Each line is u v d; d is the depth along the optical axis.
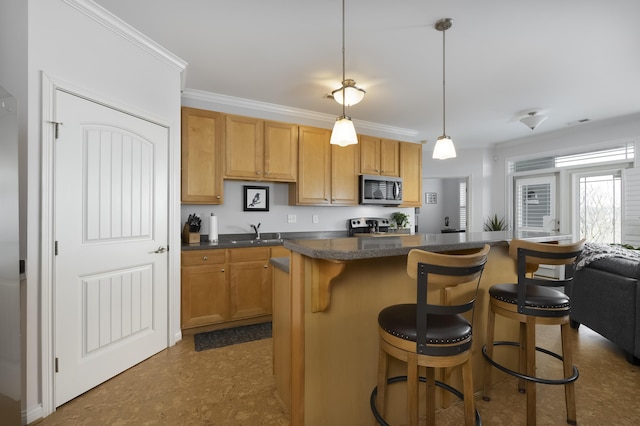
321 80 2.98
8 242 1.25
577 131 4.66
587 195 4.64
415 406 1.17
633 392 1.90
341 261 1.28
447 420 1.64
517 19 2.05
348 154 3.98
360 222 4.32
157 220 2.43
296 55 2.52
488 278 1.94
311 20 2.07
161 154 2.48
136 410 1.73
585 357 2.38
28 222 1.62
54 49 1.73
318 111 3.89
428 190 8.25
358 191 4.07
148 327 2.36
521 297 1.58
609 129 4.34
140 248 2.28
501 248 2.01
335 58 2.57
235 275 3.01
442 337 1.15
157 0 1.86
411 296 1.67
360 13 1.99
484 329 1.92
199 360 2.32
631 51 2.45
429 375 1.39
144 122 2.32
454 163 5.96
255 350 2.50
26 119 1.61
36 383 1.65
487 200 5.82
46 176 1.69
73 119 1.84
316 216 4.07
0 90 1.19
